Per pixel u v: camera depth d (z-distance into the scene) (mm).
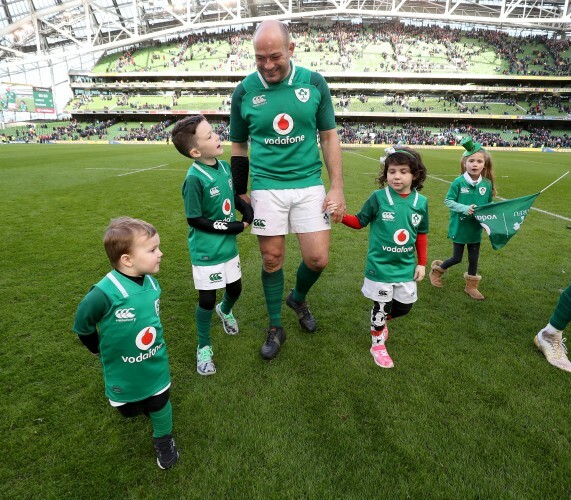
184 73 48000
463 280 4102
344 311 3354
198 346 2508
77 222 6230
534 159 22188
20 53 48219
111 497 1645
